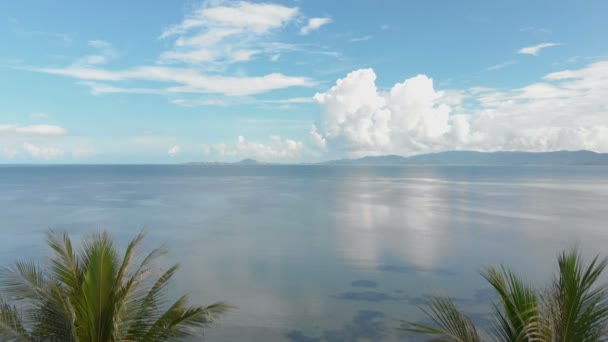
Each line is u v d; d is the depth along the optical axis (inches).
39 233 1291.8
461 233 1316.4
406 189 3553.2
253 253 1035.9
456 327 189.9
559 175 6914.4
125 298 214.4
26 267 233.3
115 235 1275.8
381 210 1956.2
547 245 1128.8
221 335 539.2
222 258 981.2
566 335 167.6
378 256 1002.1
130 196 2723.9
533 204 2207.2
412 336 542.6
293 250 1069.1
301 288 746.2
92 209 1971.0
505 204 2217.0
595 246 1103.6
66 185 3912.4
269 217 1707.7
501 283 192.5
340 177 6545.3
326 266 906.7
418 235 1285.7
